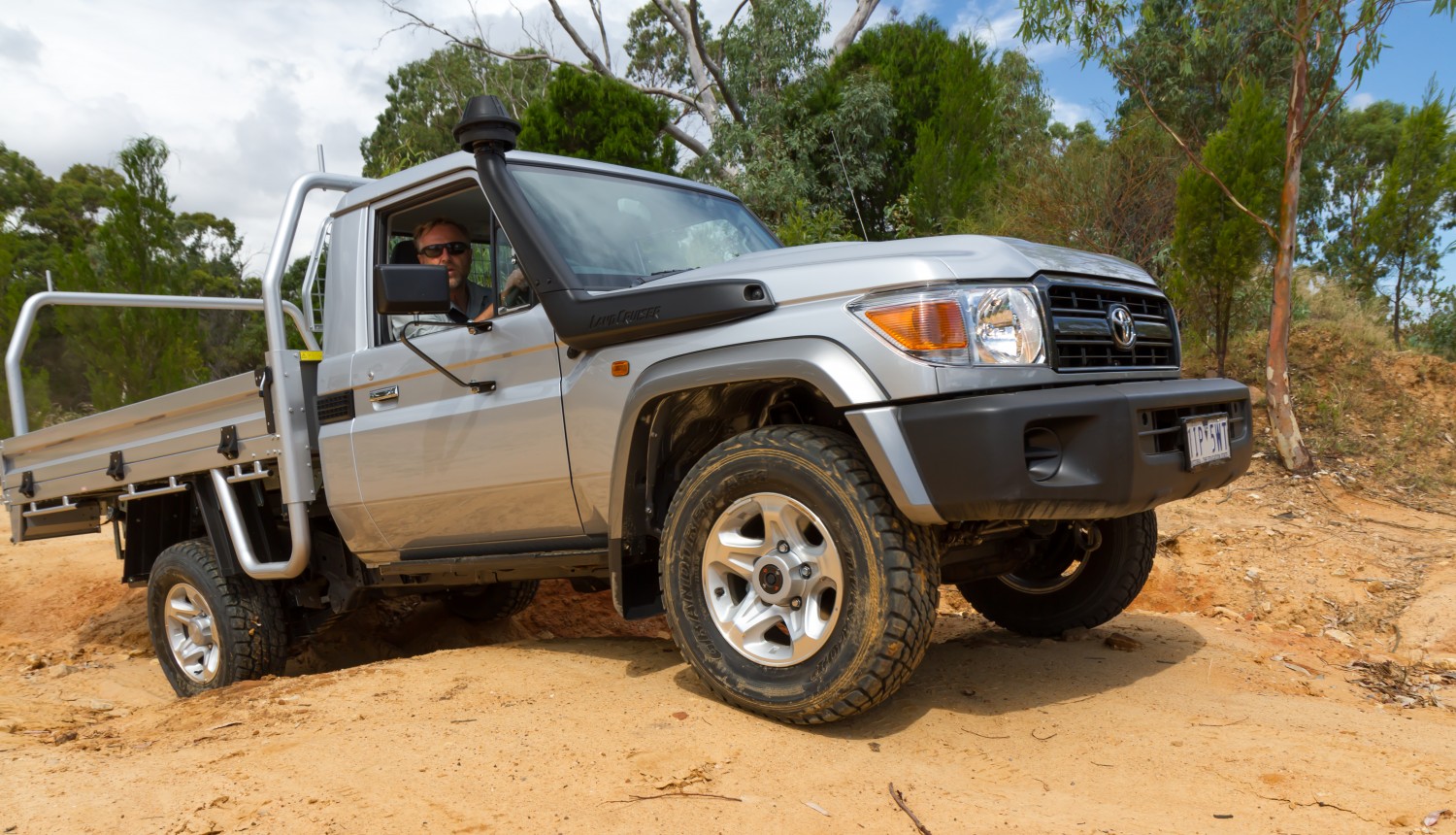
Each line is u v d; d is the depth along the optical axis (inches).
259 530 187.3
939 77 674.8
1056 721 124.6
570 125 682.2
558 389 140.4
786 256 135.9
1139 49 420.2
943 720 124.0
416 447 158.4
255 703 140.7
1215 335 408.5
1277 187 363.6
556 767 107.7
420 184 163.6
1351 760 112.0
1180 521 281.6
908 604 111.2
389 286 130.3
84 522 236.7
